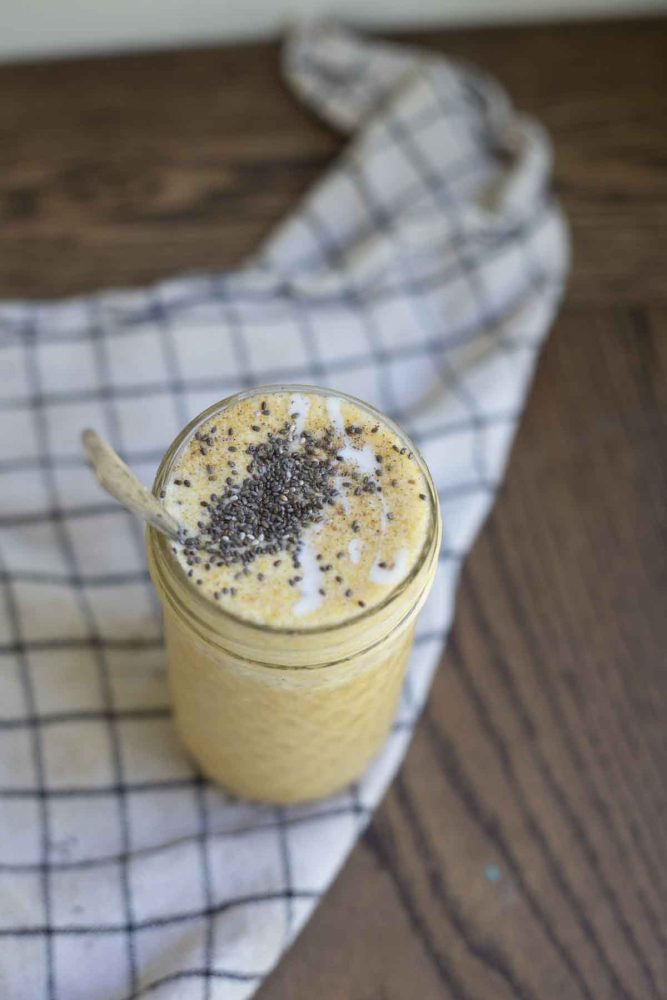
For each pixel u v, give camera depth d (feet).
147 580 1.42
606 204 1.69
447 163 1.69
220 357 1.52
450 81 1.72
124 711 1.35
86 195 1.68
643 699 1.39
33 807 1.30
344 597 1.02
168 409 1.49
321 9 1.80
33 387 1.49
